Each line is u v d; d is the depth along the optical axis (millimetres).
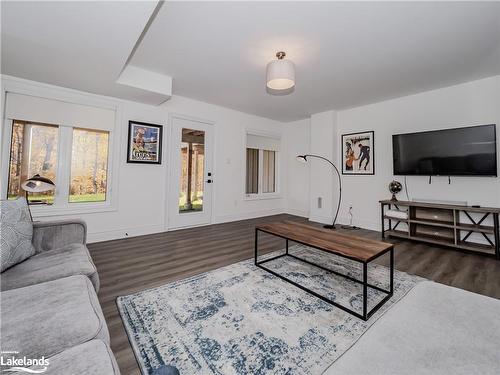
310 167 4969
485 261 2584
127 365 1180
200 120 4207
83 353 698
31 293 1041
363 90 3500
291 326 1473
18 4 1460
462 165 3076
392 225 3928
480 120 3076
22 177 2793
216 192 4531
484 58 2549
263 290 1918
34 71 2484
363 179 4289
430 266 2443
